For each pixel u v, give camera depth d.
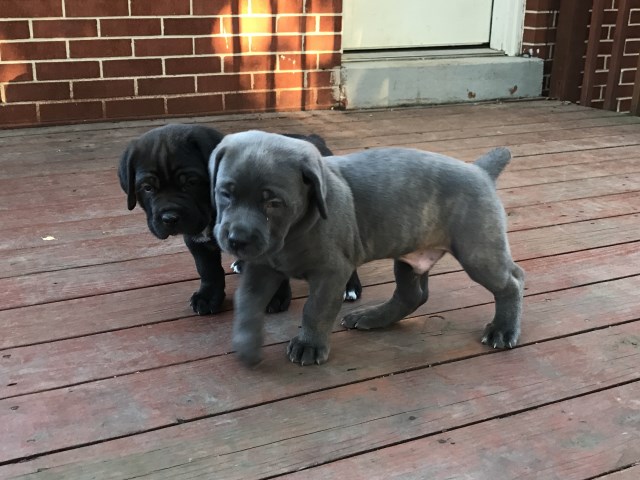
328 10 2.54
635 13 2.95
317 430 0.84
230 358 1.00
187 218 1.00
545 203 1.67
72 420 0.85
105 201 1.62
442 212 0.98
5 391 0.90
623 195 1.74
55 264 1.29
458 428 0.85
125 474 0.76
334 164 0.97
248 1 2.42
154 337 1.05
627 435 0.83
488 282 1.00
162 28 2.34
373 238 0.97
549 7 2.86
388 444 0.81
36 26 2.20
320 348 0.98
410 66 2.69
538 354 1.02
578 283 1.25
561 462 0.79
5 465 0.77
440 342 1.05
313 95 2.61
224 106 2.50
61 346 1.01
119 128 2.29
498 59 2.89
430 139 2.23
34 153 1.98
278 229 0.85
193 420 0.85
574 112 2.70
